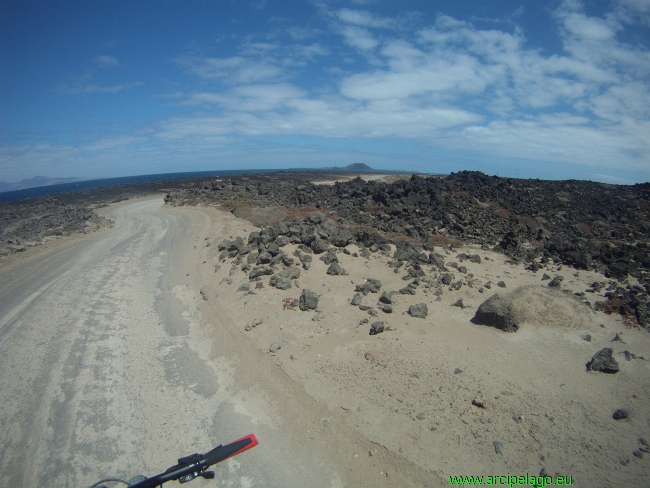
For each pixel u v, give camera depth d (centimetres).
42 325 1508
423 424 930
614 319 1484
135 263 2330
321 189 5006
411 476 805
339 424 953
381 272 1945
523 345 1279
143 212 4678
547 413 953
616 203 4247
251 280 1856
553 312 1462
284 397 1063
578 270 2145
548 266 2211
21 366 1228
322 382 1107
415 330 1368
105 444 909
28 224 3569
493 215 3588
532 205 4028
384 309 1509
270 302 1623
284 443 909
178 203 5159
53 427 964
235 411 1021
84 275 2092
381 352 1226
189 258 2417
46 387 1123
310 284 1789
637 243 2833
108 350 1328
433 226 3102
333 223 2784
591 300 1664
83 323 1526
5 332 1451
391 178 9206
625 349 1267
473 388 1042
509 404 981
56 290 1872
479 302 1614
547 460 824
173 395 1090
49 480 809
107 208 5453
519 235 2803
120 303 1722
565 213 3747
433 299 1627
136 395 1091
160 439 926
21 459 865
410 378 1094
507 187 4831
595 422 928
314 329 1397
